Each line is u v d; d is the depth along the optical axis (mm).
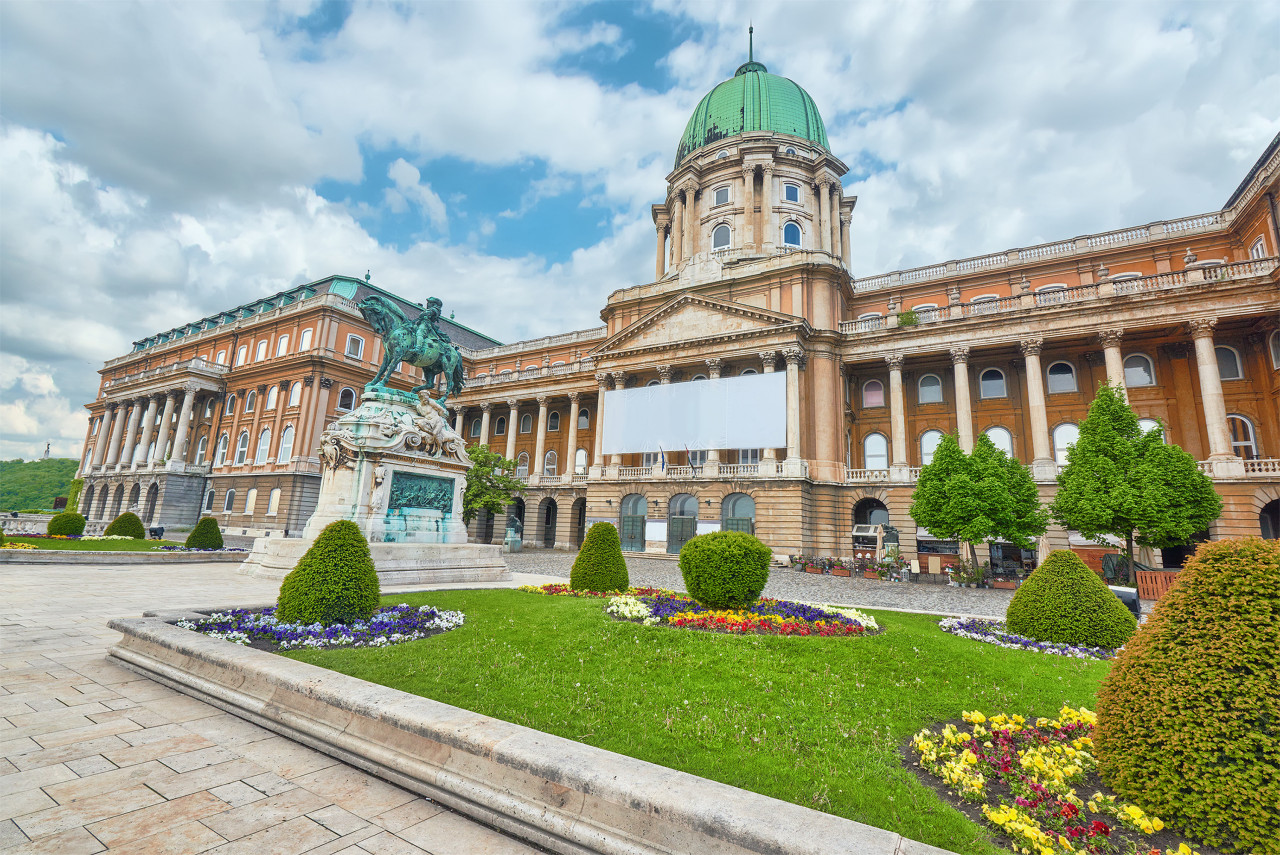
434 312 19234
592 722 5898
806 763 5207
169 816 4035
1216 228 34469
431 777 4500
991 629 11945
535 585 16969
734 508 37781
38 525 46906
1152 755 4227
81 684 6707
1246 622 4102
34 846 3582
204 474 56906
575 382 50906
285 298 62250
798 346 38125
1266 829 3672
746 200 53250
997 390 38062
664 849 3535
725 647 8602
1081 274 38469
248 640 8062
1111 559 28469
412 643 8500
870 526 36719
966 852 3914
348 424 16781
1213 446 29172
